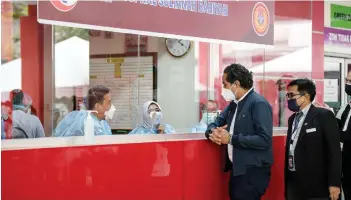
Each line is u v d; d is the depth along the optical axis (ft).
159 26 13.32
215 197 14.11
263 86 17.22
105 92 12.94
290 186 13.52
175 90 14.90
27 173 10.27
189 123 15.03
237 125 13.15
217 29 14.83
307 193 13.06
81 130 11.75
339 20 25.16
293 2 19.11
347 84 15.06
